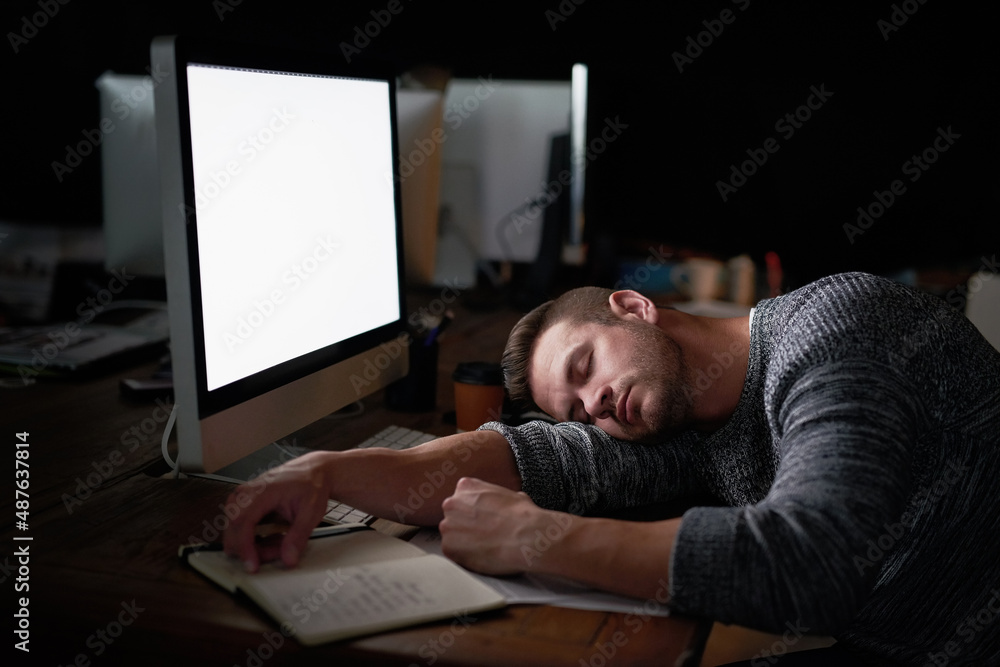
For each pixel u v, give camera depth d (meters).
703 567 0.80
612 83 2.17
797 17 3.23
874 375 0.91
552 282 2.36
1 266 2.29
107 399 1.53
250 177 1.05
